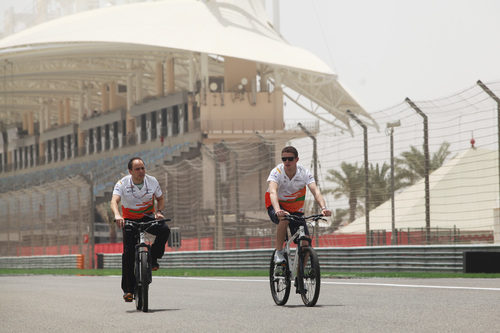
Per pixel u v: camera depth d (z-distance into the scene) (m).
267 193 16.09
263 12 142.50
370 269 33.72
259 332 11.40
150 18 126.94
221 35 122.12
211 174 73.06
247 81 124.12
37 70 160.00
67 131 182.38
